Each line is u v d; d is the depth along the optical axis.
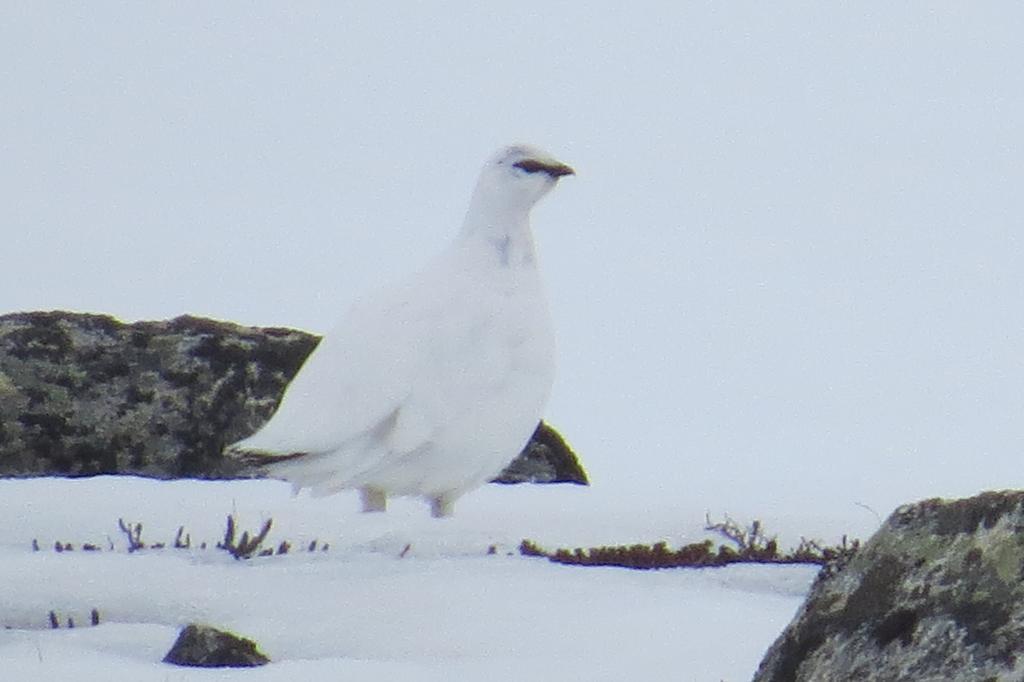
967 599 7.55
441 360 13.96
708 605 10.56
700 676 9.05
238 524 13.82
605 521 14.16
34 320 18.81
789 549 13.73
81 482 15.59
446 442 13.98
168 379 18.67
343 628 10.27
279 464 13.91
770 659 8.02
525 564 11.60
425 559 11.92
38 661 9.29
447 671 9.19
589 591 10.90
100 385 18.55
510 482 18.05
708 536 13.88
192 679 8.91
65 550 12.92
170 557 12.08
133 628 10.21
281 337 19.16
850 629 7.78
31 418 18.28
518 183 14.55
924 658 7.49
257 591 11.09
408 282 14.45
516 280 14.49
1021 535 7.58
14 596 11.12
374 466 13.90
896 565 7.82
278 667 9.16
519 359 14.29
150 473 18.39
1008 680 7.23
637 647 9.70
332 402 13.84
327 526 13.78
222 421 18.62
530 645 9.83
